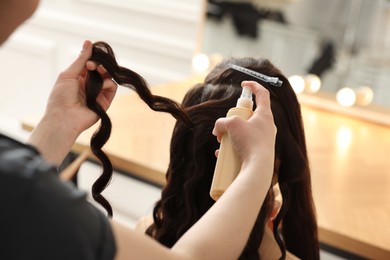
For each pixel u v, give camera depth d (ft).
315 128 4.80
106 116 2.24
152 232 2.99
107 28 6.89
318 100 5.22
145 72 6.75
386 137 4.70
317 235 3.01
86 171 7.14
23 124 4.18
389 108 4.90
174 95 5.11
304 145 2.74
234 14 5.42
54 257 1.31
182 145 2.75
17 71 8.07
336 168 4.01
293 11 5.15
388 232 3.15
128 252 1.52
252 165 1.95
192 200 2.74
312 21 5.09
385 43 4.82
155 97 2.46
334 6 4.97
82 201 1.41
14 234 1.28
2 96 8.39
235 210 1.84
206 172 2.71
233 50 5.54
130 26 6.75
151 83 6.75
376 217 3.32
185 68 6.51
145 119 4.40
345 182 3.79
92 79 2.21
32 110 8.13
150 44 6.63
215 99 2.66
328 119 5.03
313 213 2.91
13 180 1.29
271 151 2.01
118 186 7.00
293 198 2.84
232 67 2.73
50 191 1.33
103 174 2.58
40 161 1.39
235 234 1.81
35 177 1.31
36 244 1.29
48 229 1.30
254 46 5.43
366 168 4.05
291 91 2.69
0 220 1.28
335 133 4.72
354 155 4.29
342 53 5.03
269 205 2.59
